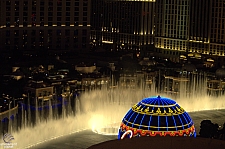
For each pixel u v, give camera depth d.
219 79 195.62
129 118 88.62
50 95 159.00
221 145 39.88
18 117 135.88
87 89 174.50
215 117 144.75
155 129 84.69
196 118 142.38
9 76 177.62
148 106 88.38
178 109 89.00
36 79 166.50
